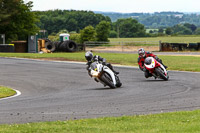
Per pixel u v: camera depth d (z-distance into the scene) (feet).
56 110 86.43
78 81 156.76
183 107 84.84
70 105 93.71
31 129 61.72
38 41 425.28
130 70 194.80
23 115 80.79
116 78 129.18
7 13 525.34
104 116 77.15
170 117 70.44
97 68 123.75
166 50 401.29
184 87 122.42
